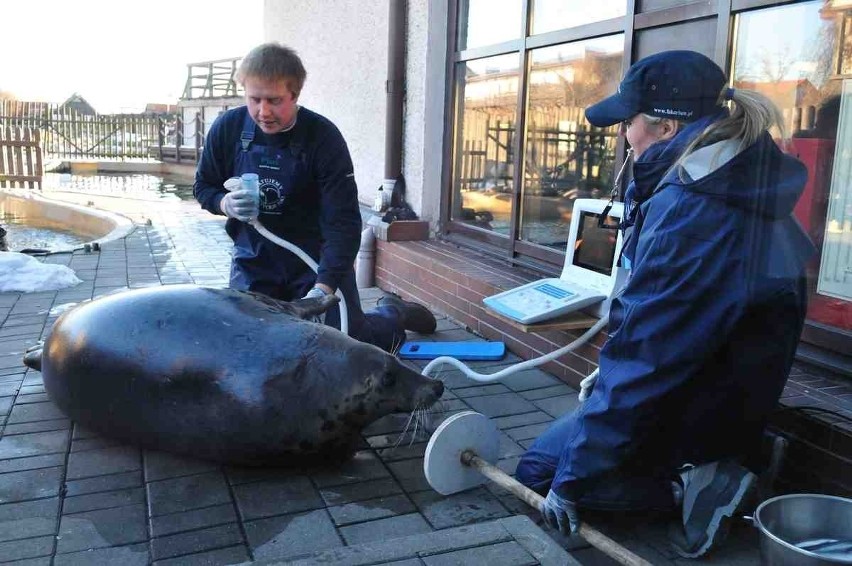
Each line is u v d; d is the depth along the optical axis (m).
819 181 3.48
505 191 6.19
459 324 5.78
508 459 3.54
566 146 5.45
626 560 2.45
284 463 3.34
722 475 2.81
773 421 3.20
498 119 6.26
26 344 5.10
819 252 3.55
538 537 2.55
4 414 3.92
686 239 2.50
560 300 4.16
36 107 24.80
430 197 7.19
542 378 4.64
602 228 4.17
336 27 9.41
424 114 7.08
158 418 3.33
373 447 3.63
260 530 2.88
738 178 2.51
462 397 4.32
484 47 6.33
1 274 6.64
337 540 2.82
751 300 2.51
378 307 5.14
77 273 7.39
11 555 2.68
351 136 9.15
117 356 3.40
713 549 2.79
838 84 3.41
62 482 3.23
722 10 3.96
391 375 3.31
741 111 2.62
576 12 5.30
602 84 5.04
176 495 3.13
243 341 3.32
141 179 20.30
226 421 3.22
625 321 2.58
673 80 2.72
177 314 3.44
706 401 2.74
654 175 2.82
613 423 2.60
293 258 4.20
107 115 25.95
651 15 4.51
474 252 6.54
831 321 3.57
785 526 2.63
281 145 3.94
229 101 22.02
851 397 3.32
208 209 4.18
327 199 3.94
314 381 3.24
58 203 12.78
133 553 2.72
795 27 3.59
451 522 2.97
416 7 7.12
